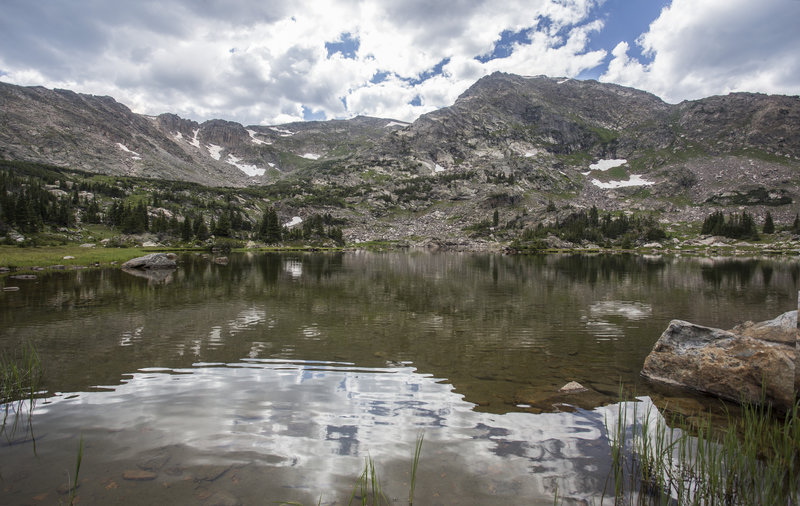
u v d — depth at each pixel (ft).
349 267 212.84
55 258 204.13
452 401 34.71
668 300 99.81
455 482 22.12
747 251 452.35
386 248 538.06
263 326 65.92
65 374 40.78
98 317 71.82
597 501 20.49
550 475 23.04
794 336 37.78
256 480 22.07
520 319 74.59
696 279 152.87
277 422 29.86
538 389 38.06
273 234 547.08
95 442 26.25
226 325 66.39
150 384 38.09
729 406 34.76
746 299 101.65
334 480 22.18
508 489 21.50
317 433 28.14
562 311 83.56
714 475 21.58
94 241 396.37
